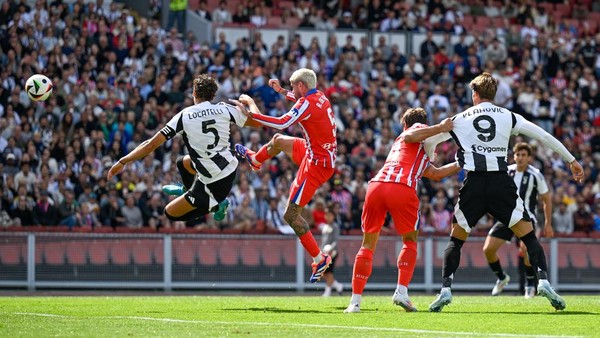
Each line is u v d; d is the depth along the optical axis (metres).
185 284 33.97
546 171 42.09
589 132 45.47
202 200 18.83
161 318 16.64
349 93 42.53
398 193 17.94
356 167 39.72
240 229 35.06
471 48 47.19
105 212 35.19
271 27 46.34
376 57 45.56
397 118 42.78
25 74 38.28
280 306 20.45
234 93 41.16
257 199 37.22
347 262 35.16
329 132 19.12
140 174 36.81
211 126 18.50
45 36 40.38
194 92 18.73
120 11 44.62
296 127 40.53
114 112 38.44
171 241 33.91
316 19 47.88
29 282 32.75
